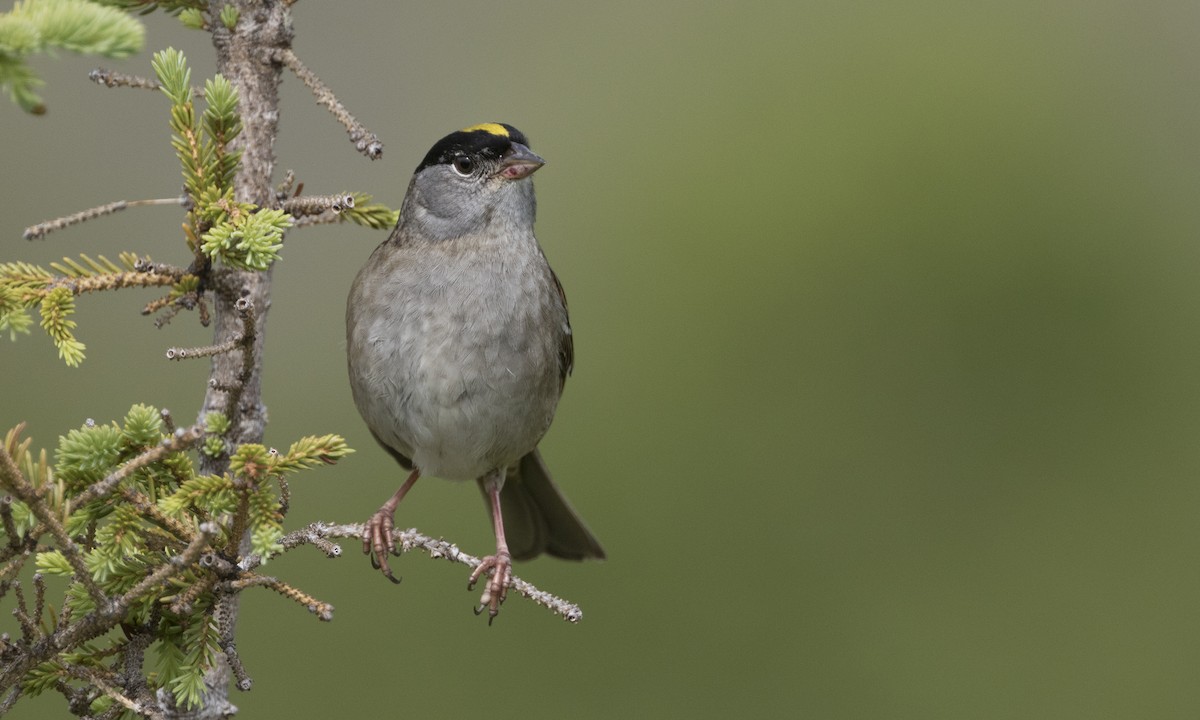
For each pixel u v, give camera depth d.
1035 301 11.88
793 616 10.77
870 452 11.46
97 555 4.81
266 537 4.70
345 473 10.55
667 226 12.08
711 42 12.93
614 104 12.58
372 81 11.84
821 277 11.75
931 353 11.66
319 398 10.85
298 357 10.95
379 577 10.17
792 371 11.58
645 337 11.65
